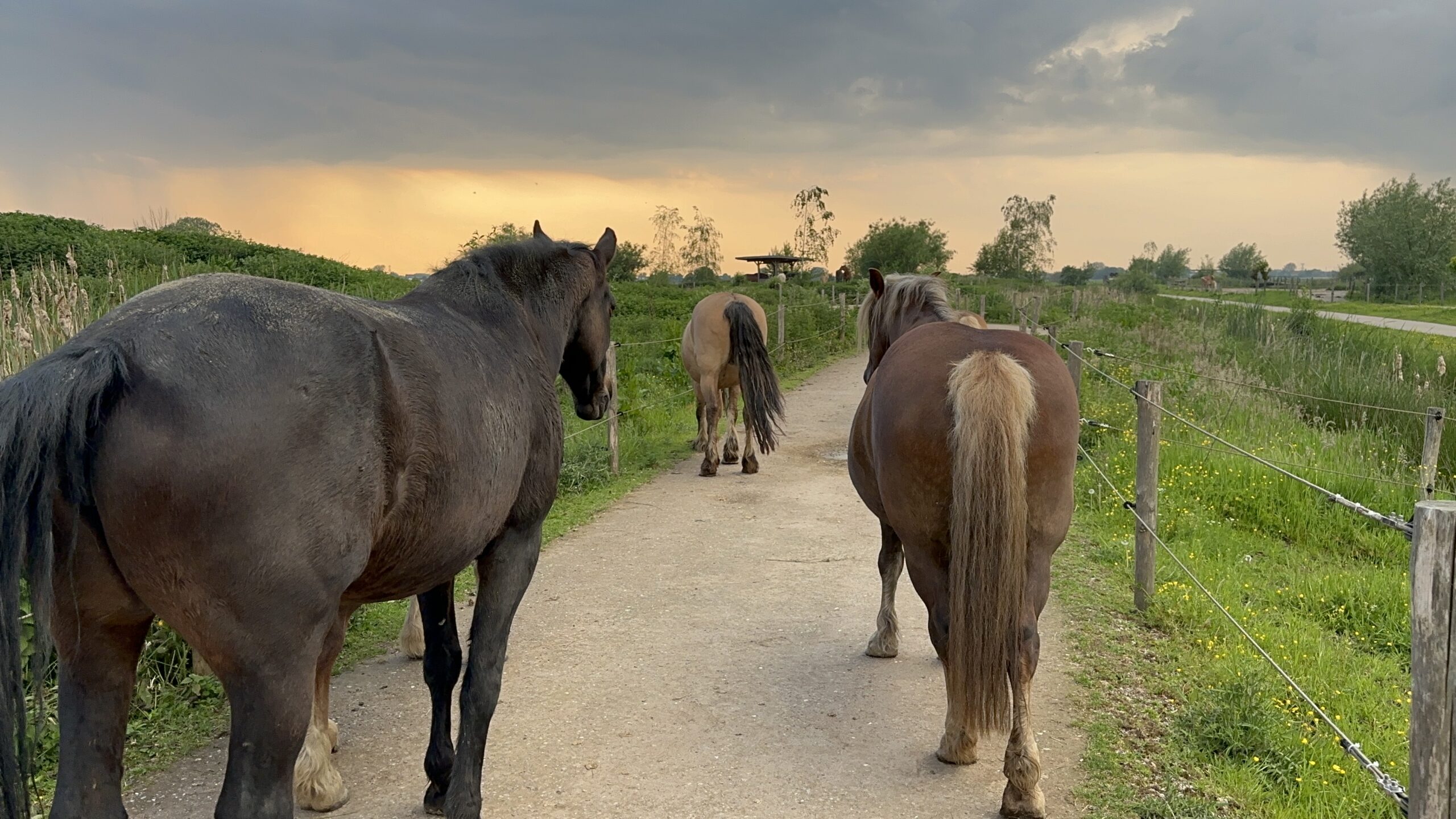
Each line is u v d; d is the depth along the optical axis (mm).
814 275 49062
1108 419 10781
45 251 19375
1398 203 52750
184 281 2455
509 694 4672
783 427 12727
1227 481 8422
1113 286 49656
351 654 5219
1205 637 5273
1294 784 3725
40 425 1951
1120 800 3588
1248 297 40562
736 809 3602
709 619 5766
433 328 2850
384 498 2490
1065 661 4953
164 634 4535
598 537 7652
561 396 11938
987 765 3938
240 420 2182
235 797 2256
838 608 5961
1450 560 2178
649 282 43562
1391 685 4863
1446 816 2242
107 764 2330
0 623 1939
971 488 3154
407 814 3588
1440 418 7246
